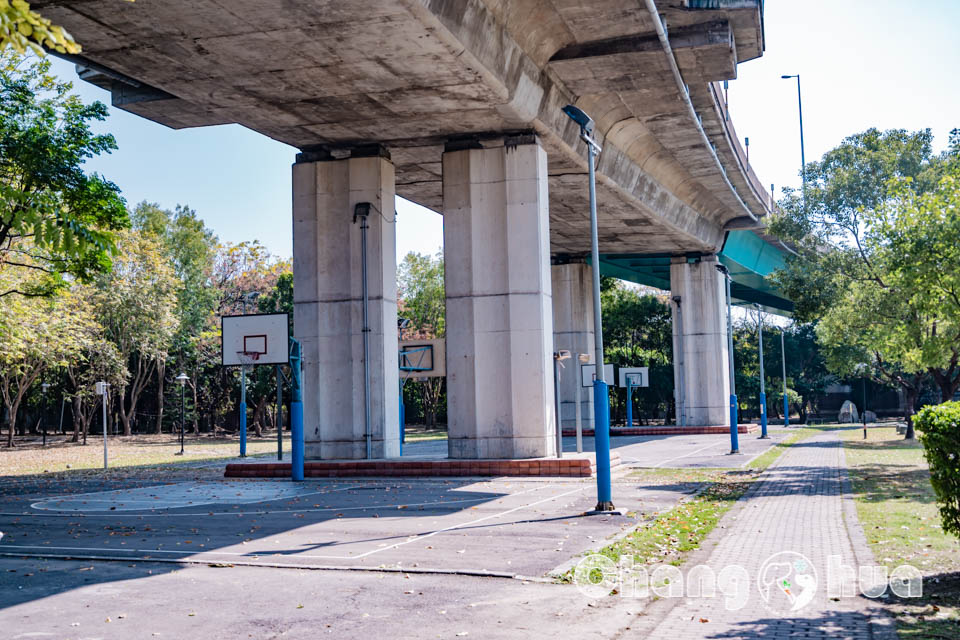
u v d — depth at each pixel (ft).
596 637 24.00
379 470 79.05
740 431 162.91
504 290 80.43
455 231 81.92
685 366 158.51
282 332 79.77
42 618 26.61
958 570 31.73
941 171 108.06
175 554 38.09
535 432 79.15
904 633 23.24
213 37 58.29
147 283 201.57
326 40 58.70
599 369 51.72
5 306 123.24
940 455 30.89
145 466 110.32
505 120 77.30
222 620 26.27
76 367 206.59
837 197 118.42
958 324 75.61
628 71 77.82
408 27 56.29
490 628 25.04
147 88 74.64
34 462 128.67
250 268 240.94
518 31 67.31
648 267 178.91
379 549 38.91
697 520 47.37
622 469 83.05
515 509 53.67
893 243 78.54
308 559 36.42
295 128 79.66
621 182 107.34
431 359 111.55
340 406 83.76
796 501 55.62
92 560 36.99
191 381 234.17
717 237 156.97
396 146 86.53
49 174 84.69
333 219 85.20
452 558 36.32
